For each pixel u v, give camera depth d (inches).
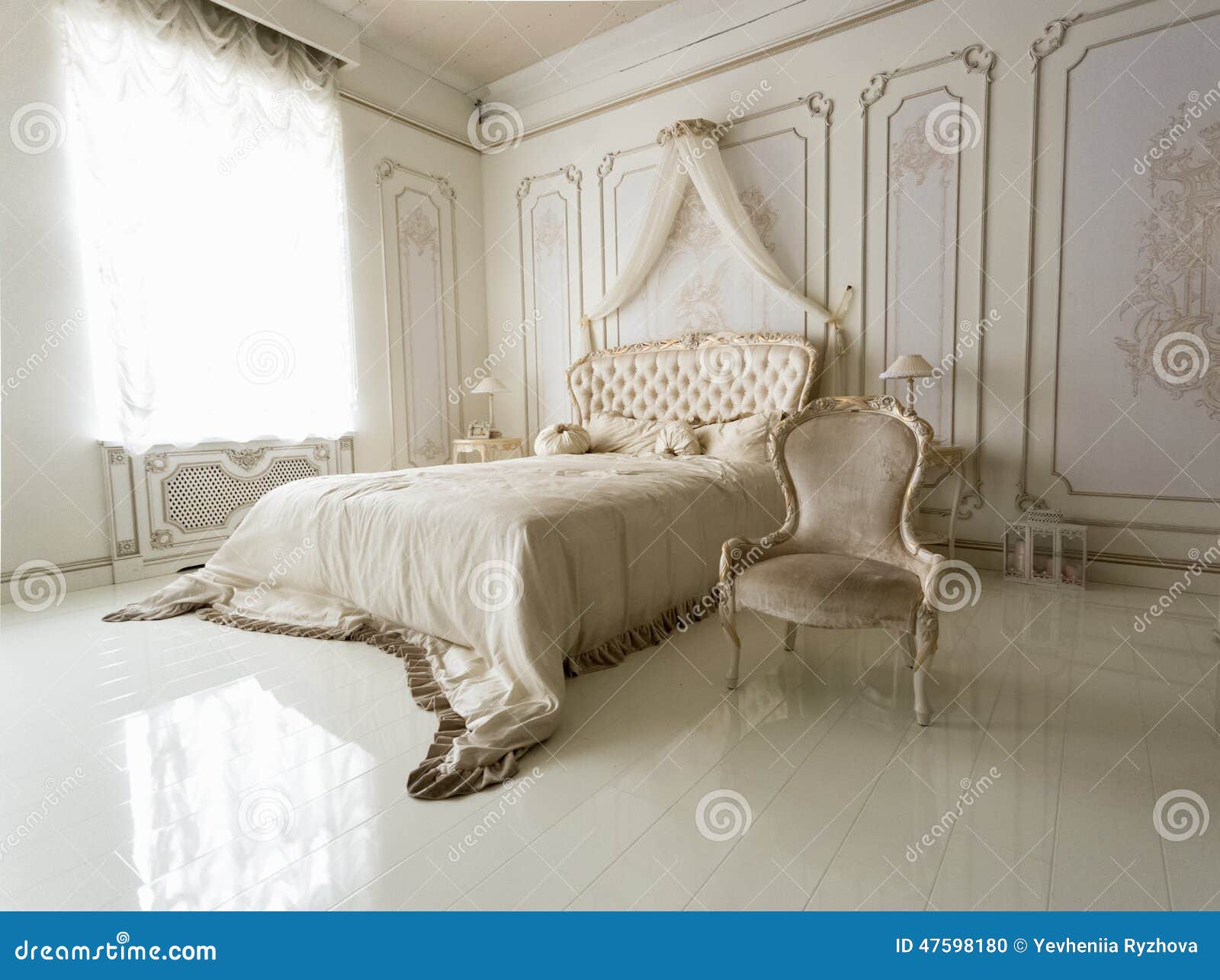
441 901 51.2
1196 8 122.0
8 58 130.2
